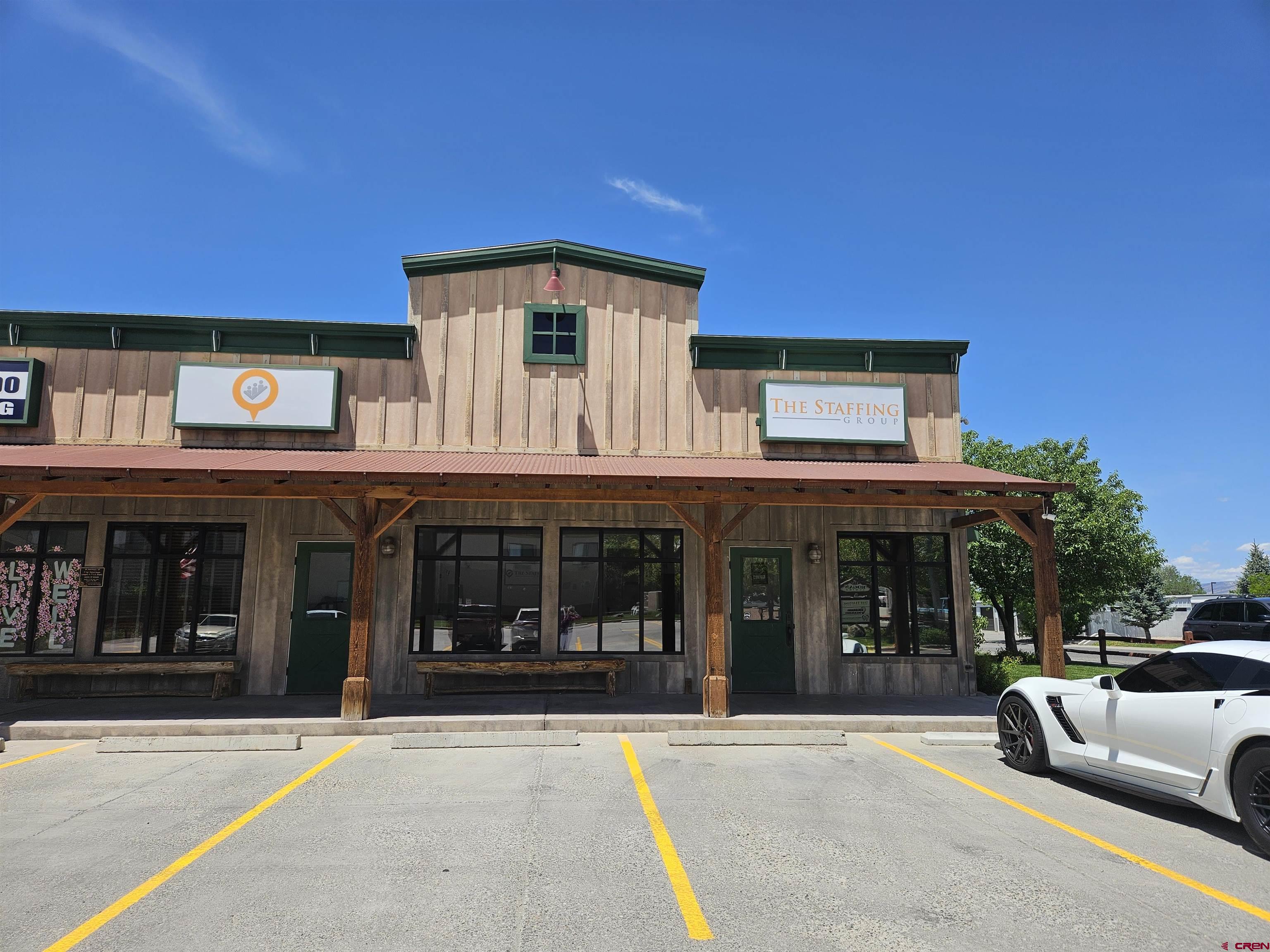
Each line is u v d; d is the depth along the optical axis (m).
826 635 12.75
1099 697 7.05
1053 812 6.54
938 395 13.66
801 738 9.23
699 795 6.98
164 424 12.55
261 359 12.83
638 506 12.85
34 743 9.09
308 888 4.84
